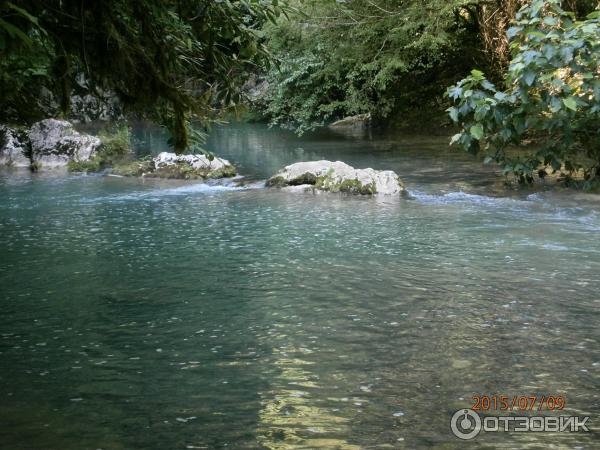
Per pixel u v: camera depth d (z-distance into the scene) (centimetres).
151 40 436
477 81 869
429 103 2148
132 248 694
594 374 363
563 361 381
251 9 427
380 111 2128
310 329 444
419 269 592
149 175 1305
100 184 1208
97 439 296
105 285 557
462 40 1967
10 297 526
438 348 405
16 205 978
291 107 2166
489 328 439
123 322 463
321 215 866
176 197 1045
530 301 495
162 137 2123
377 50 1828
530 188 1027
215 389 351
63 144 1510
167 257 653
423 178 1171
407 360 387
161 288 547
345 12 1620
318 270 595
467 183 1101
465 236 720
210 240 728
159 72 448
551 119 901
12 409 328
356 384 355
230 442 293
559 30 827
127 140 1703
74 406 331
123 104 475
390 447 287
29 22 306
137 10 423
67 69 421
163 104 466
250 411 324
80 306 501
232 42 467
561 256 626
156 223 831
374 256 642
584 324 443
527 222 786
